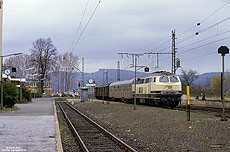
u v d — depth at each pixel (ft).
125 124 63.16
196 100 133.59
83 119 78.89
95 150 36.35
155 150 35.81
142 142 41.63
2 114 88.02
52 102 177.47
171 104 107.45
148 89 114.01
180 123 53.11
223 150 32.83
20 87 163.94
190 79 231.91
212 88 219.61
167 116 70.95
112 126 62.44
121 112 93.71
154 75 110.22
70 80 315.37
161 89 105.19
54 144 37.73
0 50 142.92
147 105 129.18
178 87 106.42
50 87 379.14
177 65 126.00
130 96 144.15
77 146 39.47
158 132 47.85
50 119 71.92
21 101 161.79
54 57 267.80
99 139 44.70
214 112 79.05
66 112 103.96
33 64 264.11
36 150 33.94
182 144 37.29
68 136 48.57
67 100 216.13
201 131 43.78
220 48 54.54
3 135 45.44
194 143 37.19
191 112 80.64
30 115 84.33
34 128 53.98
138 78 132.46
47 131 49.93
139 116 75.82
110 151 35.83
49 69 263.29
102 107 125.90
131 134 49.42
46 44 262.26
